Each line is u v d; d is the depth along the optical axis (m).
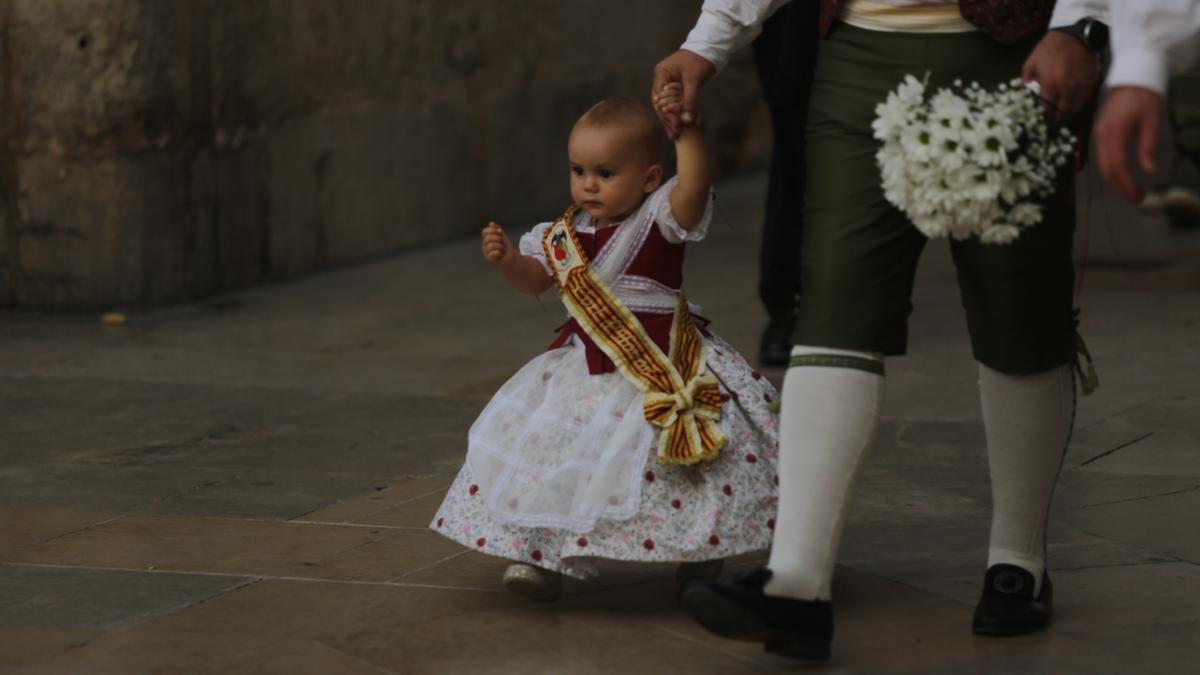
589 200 5.16
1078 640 4.87
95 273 11.20
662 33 17.27
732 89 18.83
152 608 5.32
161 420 8.27
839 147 4.62
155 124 11.20
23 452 7.60
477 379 9.26
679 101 4.99
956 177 4.21
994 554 5.07
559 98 15.62
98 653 4.89
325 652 4.87
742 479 5.01
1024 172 4.24
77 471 7.25
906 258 4.59
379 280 12.62
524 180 15.24
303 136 12.65
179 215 11.49
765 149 19.45
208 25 11.60
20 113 11.18
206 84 11.65
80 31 10.95
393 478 7.10
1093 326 10.11
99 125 11.04
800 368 4.58
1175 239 13.38
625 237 5.16
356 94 13.16
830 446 4.52
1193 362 9.03
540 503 5.00
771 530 5.01
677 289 5.25
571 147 5.16
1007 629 4.90
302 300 11.80
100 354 9.98
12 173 11.27
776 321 9.38
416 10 13.74
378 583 5.55
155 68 11.12
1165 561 5.64
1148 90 3.71
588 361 5.17
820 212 4.62
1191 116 12.56
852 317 4.54
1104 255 12.69
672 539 4.93
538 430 5.11
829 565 4.54
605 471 4.96
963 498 6.56
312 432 8.00
